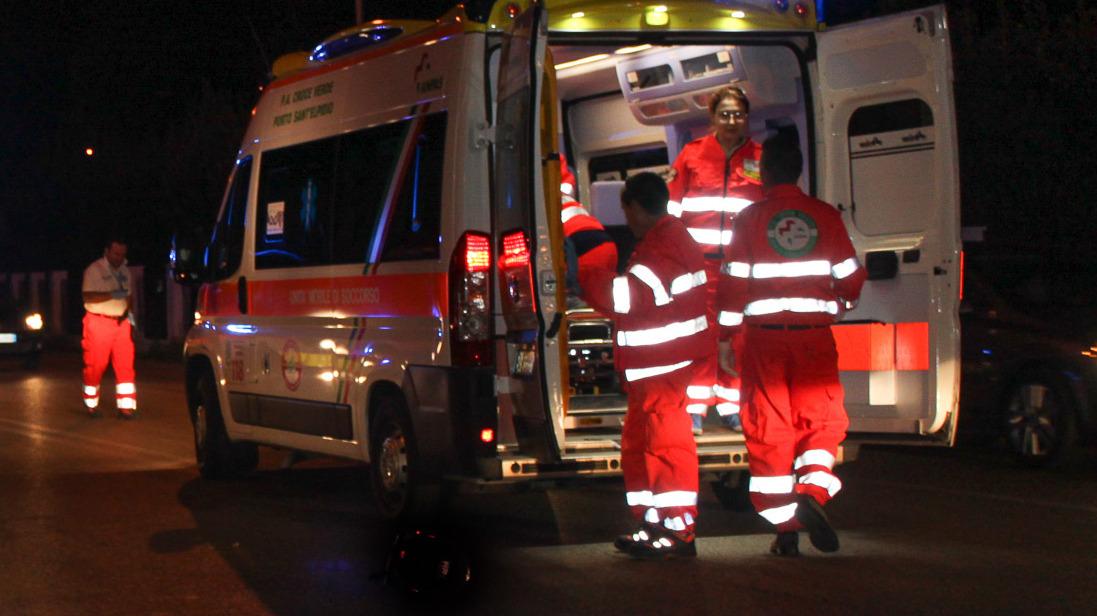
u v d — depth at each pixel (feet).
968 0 54.70
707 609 20.11
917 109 25.81
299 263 29.50
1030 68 50.26
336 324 27.94
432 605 20.67
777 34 25.99
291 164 30.30
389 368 25.67
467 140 24.39
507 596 21.13
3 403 55.21
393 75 26.94
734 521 27.27
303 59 31.42
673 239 23.13
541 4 22.31
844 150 26.78
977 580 21.72
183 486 32.86
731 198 27.66
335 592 21.72
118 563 23.97
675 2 24.63
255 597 21.45
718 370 26.76
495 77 24.73
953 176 25.32
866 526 26.50
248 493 31.68
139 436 43.45
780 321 23.08
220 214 33.35
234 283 32.32
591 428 25.89
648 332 22.97
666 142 34.04
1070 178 48.91
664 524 23.26
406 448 25.62
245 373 31.58
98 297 48.83
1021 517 27.45
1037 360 34.22
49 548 25.26
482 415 23.86
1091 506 28.73
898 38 25.66
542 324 22.74
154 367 77.77
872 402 26.07
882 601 20.42
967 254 37.52
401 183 26.07
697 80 30.14
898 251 25.98
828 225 23.25
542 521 27.68
